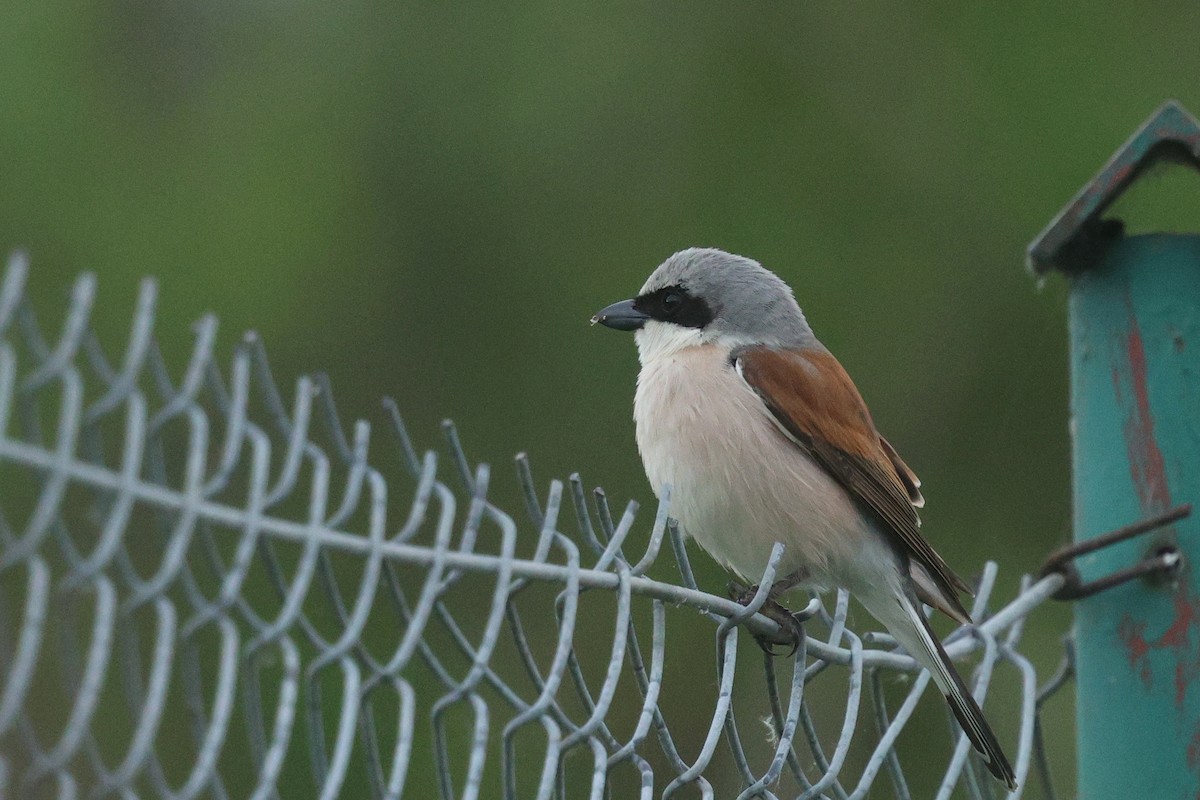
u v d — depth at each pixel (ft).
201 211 36.78
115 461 15.37
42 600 8.03
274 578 10.14
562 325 38.50
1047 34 40.96
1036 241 21.63
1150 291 21.15
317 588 30.14
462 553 11.67
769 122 40.63
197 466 9.34
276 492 9.98
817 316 39.47
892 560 25.46
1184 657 20.51
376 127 38.93
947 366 39.86
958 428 39.99
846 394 26.09
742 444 25.05
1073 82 40.40
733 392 25.35
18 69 36.83
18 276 7.89
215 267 35.99
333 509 36.27
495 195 38.96
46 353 8.37
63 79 37.04
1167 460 20.79
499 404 38.14
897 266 39.96
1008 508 40.04
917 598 25.20
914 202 40.34
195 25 39.14
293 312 36.40
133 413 8.85
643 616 34.42
